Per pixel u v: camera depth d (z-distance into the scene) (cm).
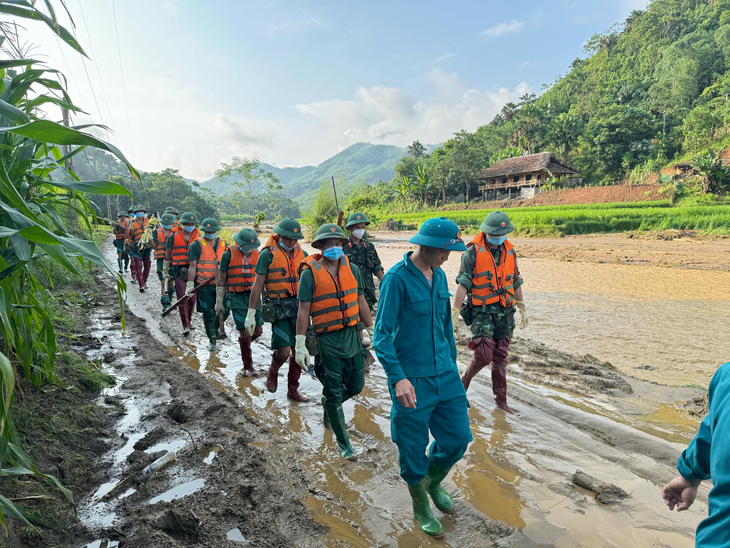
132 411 454
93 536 272
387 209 8894
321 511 304
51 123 205
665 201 4459
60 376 460
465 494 323
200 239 712
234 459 362
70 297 923
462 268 464
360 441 407
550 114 9738
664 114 8006
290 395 498
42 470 314
